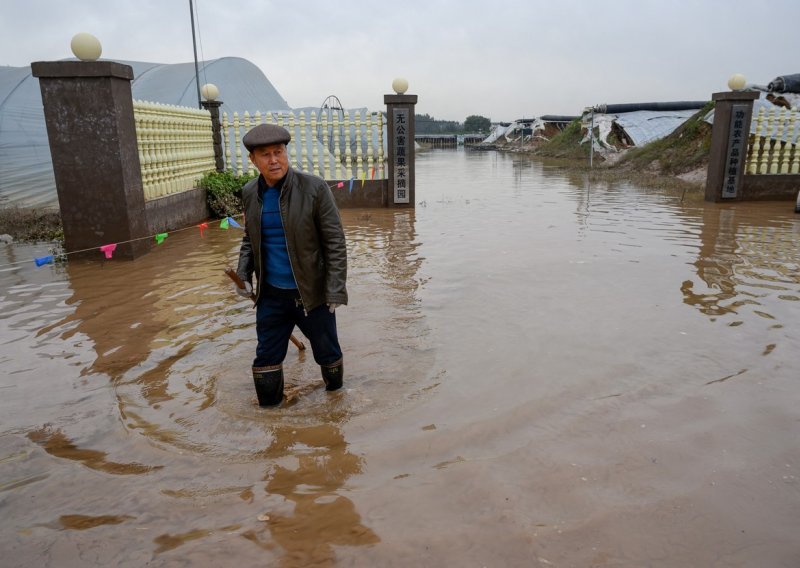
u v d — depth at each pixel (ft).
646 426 11.05
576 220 35.22
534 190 54.19
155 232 30.73
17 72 44.68
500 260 24.40
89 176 25.16
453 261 24.43
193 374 13.80
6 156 40.34
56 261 25.67
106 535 8.41
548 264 23.50
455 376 13.33
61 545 8.20
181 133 36.22
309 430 11.25
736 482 9.35
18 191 40.57
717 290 19.58
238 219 36.99
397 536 8.24
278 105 68.39
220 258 26.14
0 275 23.31
